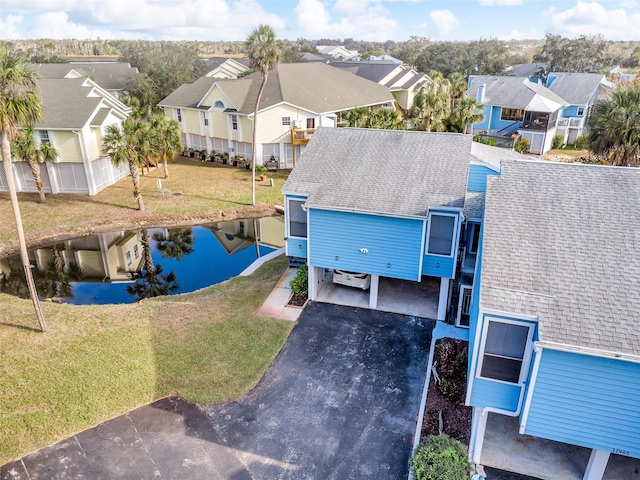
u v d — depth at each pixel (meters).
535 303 9.60
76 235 27.56
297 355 15.55
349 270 17.73
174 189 34.38
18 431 12.34
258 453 11.86
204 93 44.62
